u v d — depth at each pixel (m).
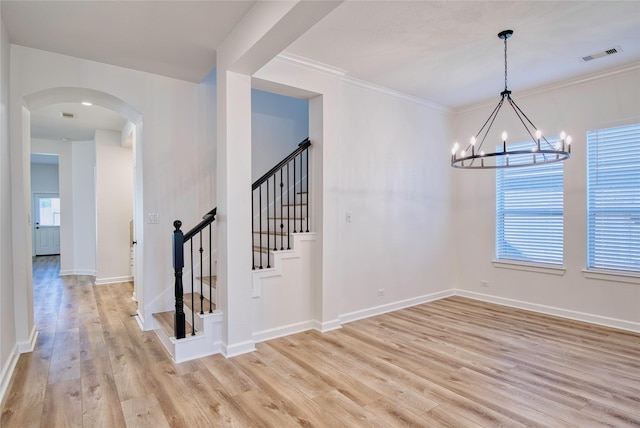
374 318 4.16
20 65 3.08
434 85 4.23
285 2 2.18
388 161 4.43
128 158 6.47
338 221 3.86
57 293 5.51
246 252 3.16
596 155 3.95
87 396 2.39
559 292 4.21
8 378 2.57
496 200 4.84
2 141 2.59
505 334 3.60
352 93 4.06
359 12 2.65
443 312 4.40
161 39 3.00
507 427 2.06
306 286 3.77
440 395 2.41
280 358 3.02
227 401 2.33
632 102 3.67
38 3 2.45
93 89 3.43
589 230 4.00
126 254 6.48
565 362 2.93
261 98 4.79
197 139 4.06
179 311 2.97
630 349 3.19
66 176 7.16
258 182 3.55
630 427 2.05
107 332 3.69
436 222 5.03
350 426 2.07
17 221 3.06
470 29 2.92
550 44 3.20
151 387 2.51
